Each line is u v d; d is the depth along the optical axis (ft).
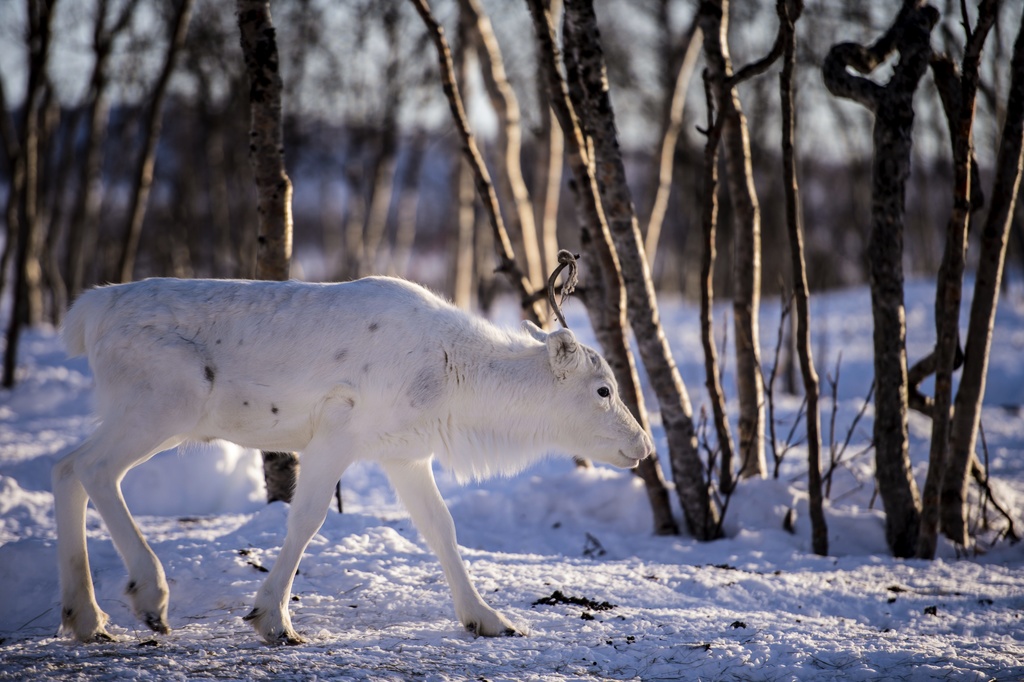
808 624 31.17
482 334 31.27
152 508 49.03
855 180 185.47
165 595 27.17
